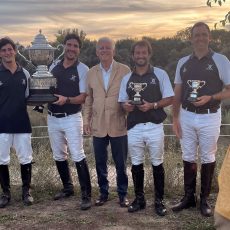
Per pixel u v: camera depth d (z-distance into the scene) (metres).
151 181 6.73
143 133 5.62
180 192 6.62
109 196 6.50
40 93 5.93
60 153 6.35
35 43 6.00
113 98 5.85
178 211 5.85
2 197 6.18
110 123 5.88
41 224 5.52
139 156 5.75
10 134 6.10
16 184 7.12
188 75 5.54
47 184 6.85
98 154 6.07
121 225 5.45
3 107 6.02
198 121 5.54
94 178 7.16
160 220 5.57
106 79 5.88
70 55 5.95
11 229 5.39
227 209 3.19
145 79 5.57
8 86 5.95
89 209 5.98
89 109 6.07
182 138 5.79
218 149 7.85
